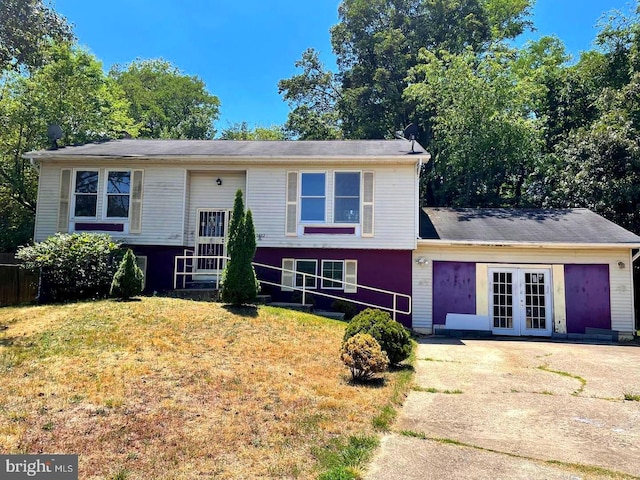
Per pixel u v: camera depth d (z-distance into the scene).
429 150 24.27
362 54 27.73
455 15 26.03
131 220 14.14
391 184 13.77
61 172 14.42
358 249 13.80
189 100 41.75
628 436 4.77
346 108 27.81
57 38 14.02
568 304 13.41
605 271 13.42
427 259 13.88
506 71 21.39
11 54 13.06
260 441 4.29
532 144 20.84
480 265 13.79
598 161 18.41
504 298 13.66
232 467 3.77
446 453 4.25
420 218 16.00
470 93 20.88
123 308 9.51
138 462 3.78
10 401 4.93
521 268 13.70
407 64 25.75
